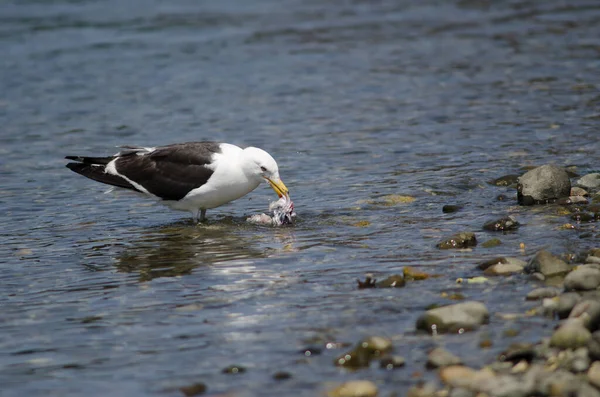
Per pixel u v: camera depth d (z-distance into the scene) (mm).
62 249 13195
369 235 12977
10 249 13258
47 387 8398
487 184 15516
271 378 8297
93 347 9289
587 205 13594
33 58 27625
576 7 33094
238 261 12070
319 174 16984
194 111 22359
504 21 31516
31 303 10820
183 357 8883
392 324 9375
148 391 8180
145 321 9961
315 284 10859
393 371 8289
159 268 12016
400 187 15648
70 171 17922
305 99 23141
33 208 15562
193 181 13906
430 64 26281
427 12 33438
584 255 11031
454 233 12656
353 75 25391
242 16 33281
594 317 8758
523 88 23109
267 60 27297
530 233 12422
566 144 17859
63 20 32562
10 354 9219
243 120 21406
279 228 13680
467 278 10641
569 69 24781
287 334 9281
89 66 26812
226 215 14797
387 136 19562
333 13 33656
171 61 27312
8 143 20031
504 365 8250
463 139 18906
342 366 8469
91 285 11430
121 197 16188
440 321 9133
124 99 23609
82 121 21750
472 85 23750
